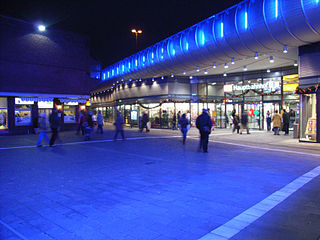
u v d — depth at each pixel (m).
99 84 28.45
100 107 43.72
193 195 5.20
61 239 3.41
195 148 11.97
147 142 14.30
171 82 26.62
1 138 16.92
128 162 8.72
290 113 20.09
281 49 12.29
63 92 22.56
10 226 3.85
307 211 4.30
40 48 21.20
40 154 10.40
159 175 6.90
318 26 9.93
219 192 5.38
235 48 12.91
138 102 27.83
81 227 3.78
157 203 4.76
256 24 11.38
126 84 32.66
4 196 5.27
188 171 7.34
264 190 5.48
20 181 6.41
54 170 7.59
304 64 13.58
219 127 26.88
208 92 27.09
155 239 3.39
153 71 19.11
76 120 24.00
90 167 7.97
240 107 25.31
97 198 5.10
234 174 6.92
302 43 11.41
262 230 3.61
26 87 20.42
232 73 25.09
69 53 22.98
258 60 18.25
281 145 12.95
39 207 4.63
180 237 3.44
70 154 10.38
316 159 9.11
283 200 4.84
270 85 22.47
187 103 27.02
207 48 14.03
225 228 3.69
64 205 4.72
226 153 10.52
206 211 4.34
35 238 3.45
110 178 6.64
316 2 9.38
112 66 24.64
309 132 14.11
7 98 19.62
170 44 16.61
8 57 19.55
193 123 27.03
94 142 14.30
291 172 7.12
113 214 4.26
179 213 4.27
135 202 4.84
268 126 21.95
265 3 10.97
